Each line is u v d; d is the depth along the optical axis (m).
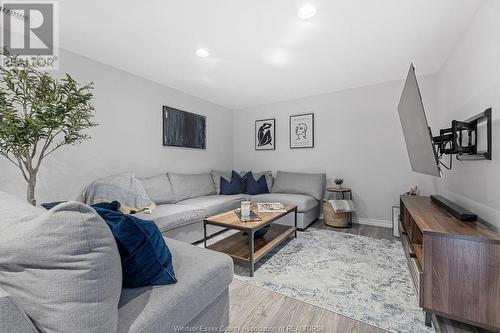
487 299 1.23
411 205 2.11
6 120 1.37
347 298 1.65
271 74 3.09
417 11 1.81
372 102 3.53
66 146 2.36
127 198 2.43
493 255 1.22
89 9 1.76
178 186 3.28
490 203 1.59
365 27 2.02
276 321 1.42
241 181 4.19
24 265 0.63
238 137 4.98
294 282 1.86
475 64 1.86
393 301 1.61
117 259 0.79
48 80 1.54
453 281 1.29
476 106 1.84
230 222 2.16
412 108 1.87
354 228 3.35
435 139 2.05
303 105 4.16
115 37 2.16
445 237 1.31
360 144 3.64
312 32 2.09
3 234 0.65
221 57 2.58
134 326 0.80
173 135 3.60
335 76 3.18
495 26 1.55
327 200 3.57
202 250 1.38
